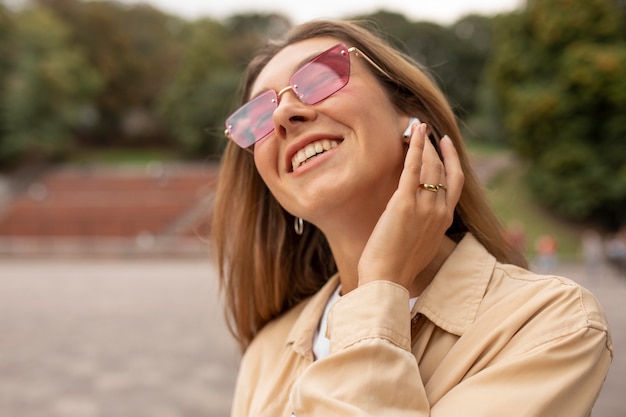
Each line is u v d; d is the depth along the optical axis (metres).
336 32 1.34
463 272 1.14
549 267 17.53
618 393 5.39
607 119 25.69
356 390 0.95
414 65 1.49
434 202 1.11
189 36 75.06
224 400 5.75
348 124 1.18
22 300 12.45
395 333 1.00
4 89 46.91
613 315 9.88
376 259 1.07
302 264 1.65
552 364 0.93
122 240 27.47
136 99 62.31
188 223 28.20
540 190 27.02
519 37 28.66
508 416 0.91
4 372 6.93
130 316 10.48
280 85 1.32
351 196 1.18
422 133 1.12
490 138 49.62
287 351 1.40
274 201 1.61
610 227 26.16
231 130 1.36
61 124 50.12
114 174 39.53
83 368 7.06
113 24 61.19
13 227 27.94
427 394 1.02
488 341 1.02
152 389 6.15
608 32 26.06
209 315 10.43
